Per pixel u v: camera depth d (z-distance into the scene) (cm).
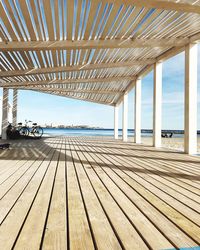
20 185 271
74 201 217
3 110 1094
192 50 627
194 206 209
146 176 333
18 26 468
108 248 137
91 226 165
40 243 142
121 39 581
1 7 397
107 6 419
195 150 623
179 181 304
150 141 1361
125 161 473
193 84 629
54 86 1180
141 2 367
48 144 859
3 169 368
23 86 1074
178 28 548
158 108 827
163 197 234
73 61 737
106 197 231
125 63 794
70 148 723
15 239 146
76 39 555
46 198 224
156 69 818
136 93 1035
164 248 138
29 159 479
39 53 626
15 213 187
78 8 414
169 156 560
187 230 161
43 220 174
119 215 186
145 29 538
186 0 402
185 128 640
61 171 357
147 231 159
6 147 699
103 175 334
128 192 250
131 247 138
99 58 736
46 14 427
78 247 137
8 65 723
